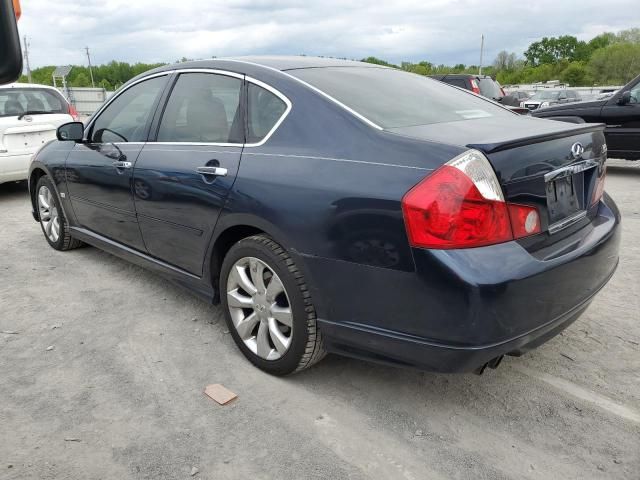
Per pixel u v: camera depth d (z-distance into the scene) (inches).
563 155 104.3
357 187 97.7
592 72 3585.1
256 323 123.0
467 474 92.6
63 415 108.4
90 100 1159.0
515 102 446.3
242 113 125.3
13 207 295.6
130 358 129.7
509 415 107.7
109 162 159.6
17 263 196.7
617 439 100.7
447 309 90.0
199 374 122.7
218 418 107.3
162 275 151.6
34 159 205.2
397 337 97.0
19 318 151.6
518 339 93.0
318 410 109.7
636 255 196.2
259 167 114.8
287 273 109.6
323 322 106.7
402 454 97.3
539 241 98.1
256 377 121.0
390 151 98.3
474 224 88.8
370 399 113.2
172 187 134.6
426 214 89.2
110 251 173.6
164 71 152.3
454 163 90.1
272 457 96.7
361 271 98.0
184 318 150.4
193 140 135.9
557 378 119.8
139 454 97.6
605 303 156.5
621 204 279.3
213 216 124.0
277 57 139.5
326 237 101.6
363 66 141.2
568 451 97.7
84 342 137.6
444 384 118.0
